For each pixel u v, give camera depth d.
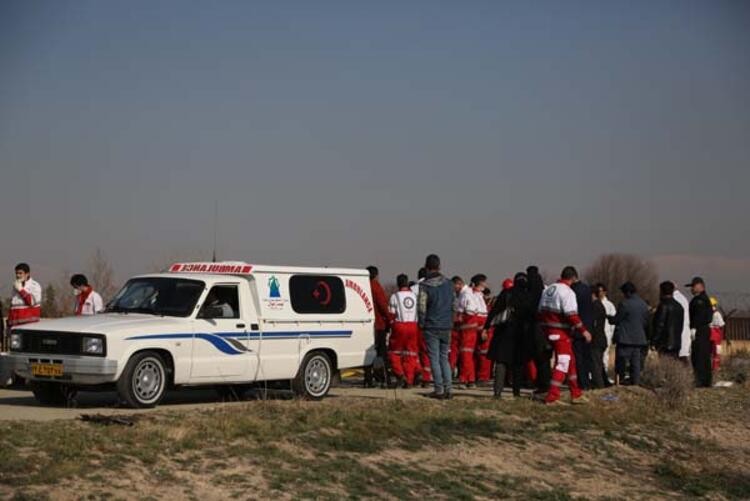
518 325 17.56
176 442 11.94
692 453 16.19
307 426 13.59
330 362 17.19
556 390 17.38
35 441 11.29
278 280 16.58
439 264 17.56
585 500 13.20
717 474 15.26
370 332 17.80
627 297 20.75
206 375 15.39
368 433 13.88
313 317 16.88
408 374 19.27
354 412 14.79
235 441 12.51
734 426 18.03
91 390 15.26
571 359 17.56
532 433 15.63
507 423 15.87
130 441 11.67
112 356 14.33
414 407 15.91
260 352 16.08
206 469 11.41
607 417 17.08
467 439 14.73
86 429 12.05
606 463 15.10
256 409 14.37
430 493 12.34
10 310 18.00
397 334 19.25
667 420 17.88
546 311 17.34
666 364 19.64
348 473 12.30
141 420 12.83
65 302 29.23
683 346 21.42
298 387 16.69
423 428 14.70
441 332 17.33
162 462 11.31
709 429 17.70
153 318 15.28
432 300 17.28
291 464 12.14
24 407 14.99
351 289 17.62
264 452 12.29
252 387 17.03
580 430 16.22
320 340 16.94
